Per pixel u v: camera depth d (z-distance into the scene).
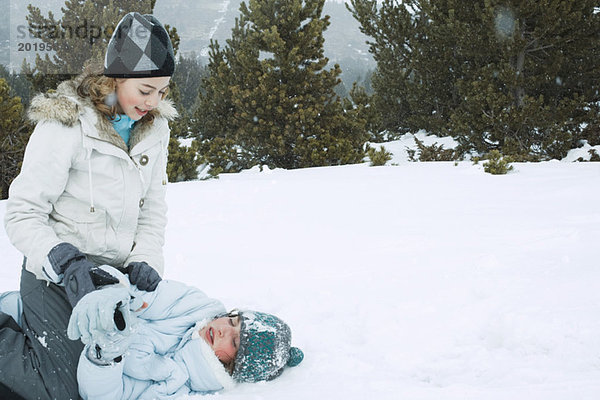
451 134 18.69
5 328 2.07
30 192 2.00
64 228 2.11
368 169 11.87
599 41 16.67
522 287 3.30
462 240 4.88
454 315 2.91
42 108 1.98
